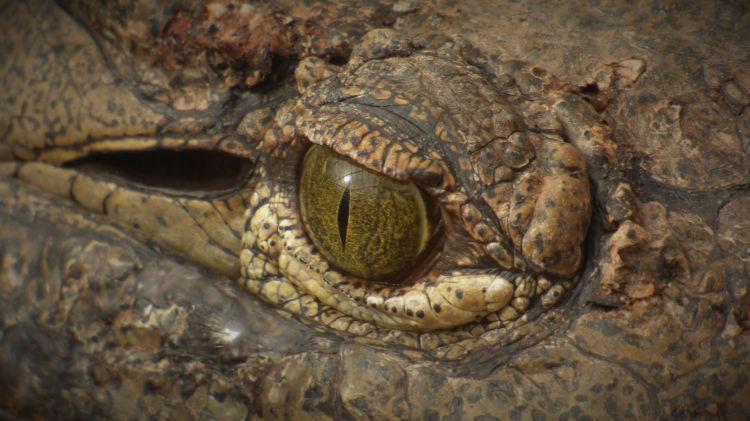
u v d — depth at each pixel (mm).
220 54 650
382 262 623
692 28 654
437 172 614
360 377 621
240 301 640
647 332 610
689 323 609
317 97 629
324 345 628
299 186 632
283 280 641
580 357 611
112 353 648
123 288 648
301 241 631
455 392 615
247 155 649
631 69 640
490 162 616
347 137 617
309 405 625
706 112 633
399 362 622
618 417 607
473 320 622
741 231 616
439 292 619
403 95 624
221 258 656
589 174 622
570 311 616
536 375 612
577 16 657
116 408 649
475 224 615
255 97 652
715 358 607
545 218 612
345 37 648
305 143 628
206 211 655
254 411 631
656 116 632
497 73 637
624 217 616
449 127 619
